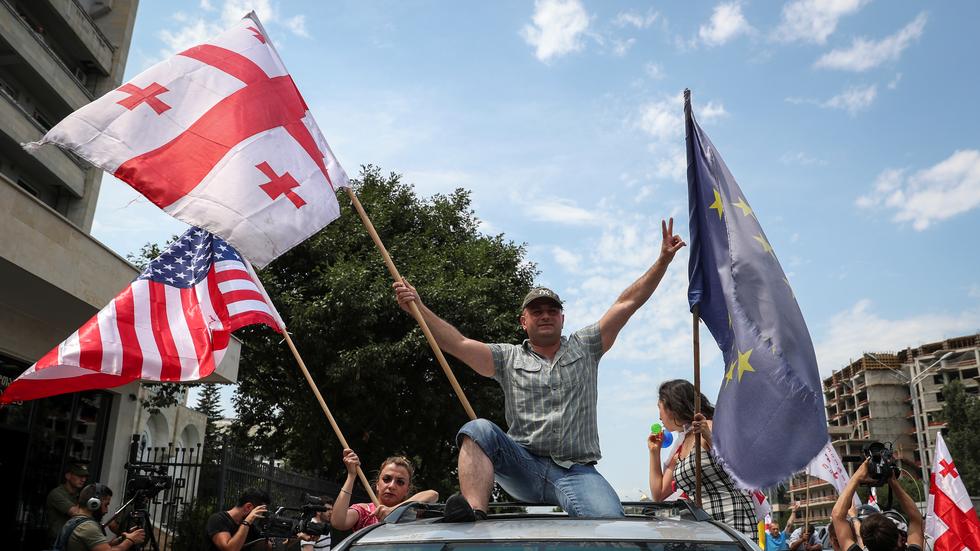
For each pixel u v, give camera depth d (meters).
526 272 24.94
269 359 22.22
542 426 3.83
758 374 4.48
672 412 5.30
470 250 23.83
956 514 7.79
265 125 5.63
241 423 25.25
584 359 4.06
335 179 5.79
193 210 5.23
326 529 7.25
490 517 3.21
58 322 12.58
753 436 4.39
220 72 5.73
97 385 7.03
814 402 4.41
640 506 3.71
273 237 5.30
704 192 5.01
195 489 13.08
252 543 7.59
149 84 5.51
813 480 94.50
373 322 20.69
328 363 21.02
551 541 2.65
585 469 3.83
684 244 4.30
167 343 7.11
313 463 22.47
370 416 22.34
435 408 21.92
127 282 12.23
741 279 4.70
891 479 5.61
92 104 5.36
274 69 5.95
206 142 5.45
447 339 4.22
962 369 95.38
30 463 12.32
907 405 101.44
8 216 9.40
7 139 19.58
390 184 24.97
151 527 7.77
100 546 7.14
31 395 6.82
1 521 11.68
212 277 7.50
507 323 21.59
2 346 11.59
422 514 3.57
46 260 10.19
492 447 3.56
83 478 9.82
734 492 5.01
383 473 6.20
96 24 25.05
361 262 21.61
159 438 26.53
